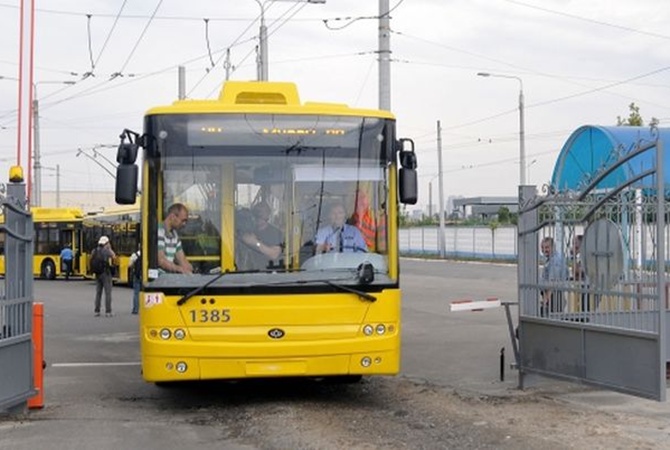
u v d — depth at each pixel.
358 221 9.28
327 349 8.85
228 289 8.83
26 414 9.41
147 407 9.89
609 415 8.95
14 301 8.96
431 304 23.80
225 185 9.16
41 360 9.70
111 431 8.55
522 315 10.43
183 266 8.94
